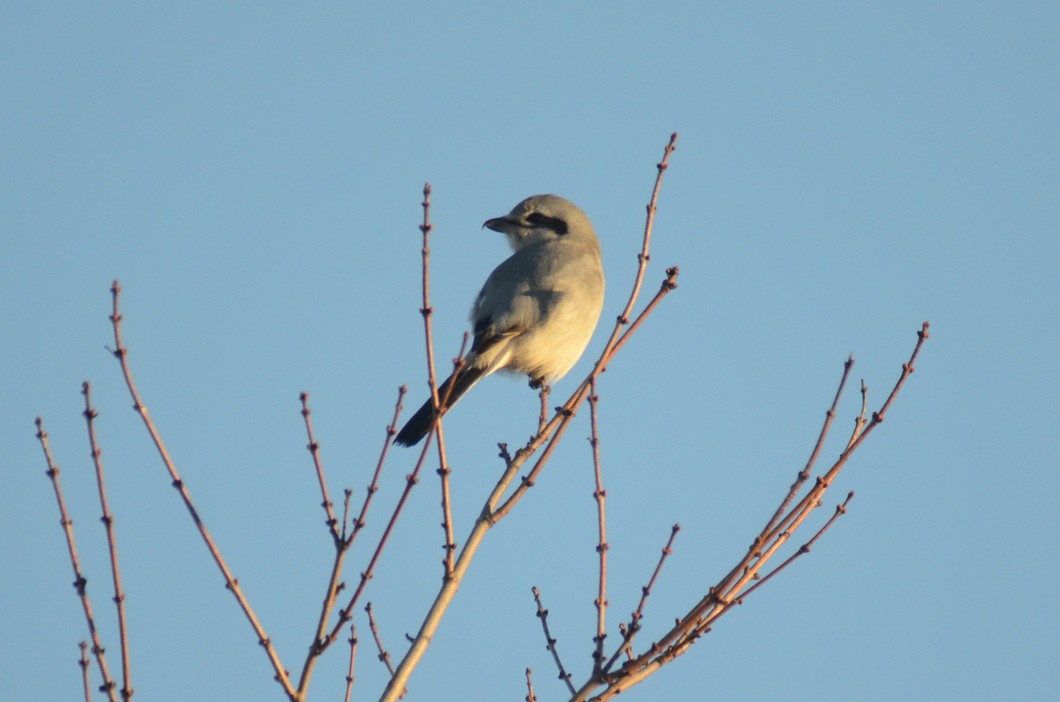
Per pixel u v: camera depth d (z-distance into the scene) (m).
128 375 8.66
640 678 9.18
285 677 8.16
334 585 8.32
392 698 8.77
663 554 9.62
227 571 8.40
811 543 9.84
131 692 8.21
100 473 8.48
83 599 8.42
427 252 9.02
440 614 9.19
